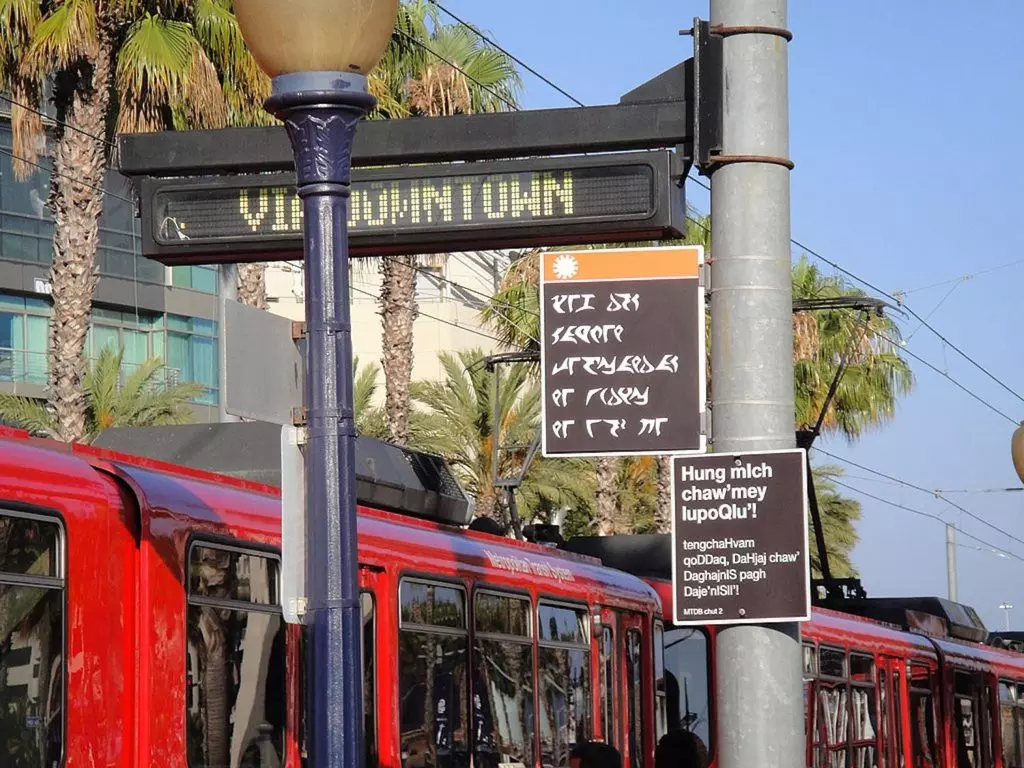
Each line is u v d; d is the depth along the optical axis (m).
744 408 7.28
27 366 43.38
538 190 8.00
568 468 37.41
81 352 20.05
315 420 5.85
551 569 13.55
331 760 5.64
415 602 10.94
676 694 16.59
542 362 7.49
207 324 48.94
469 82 25.69
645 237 8.07
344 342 5.93
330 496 5.79
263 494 9.71
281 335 6.00
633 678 15.16
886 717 20.30
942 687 22.72
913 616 23.05
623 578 15.45
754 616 7.16
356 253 8.27
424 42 25.25
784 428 7.30
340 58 6.02
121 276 45.91
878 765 19.83
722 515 7.23
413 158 8.09
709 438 7.47
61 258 19.92
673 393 7.42
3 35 18.53
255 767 8.94
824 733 17.92
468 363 39.44
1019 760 26.27
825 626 18.61
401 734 10.48
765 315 7.32
